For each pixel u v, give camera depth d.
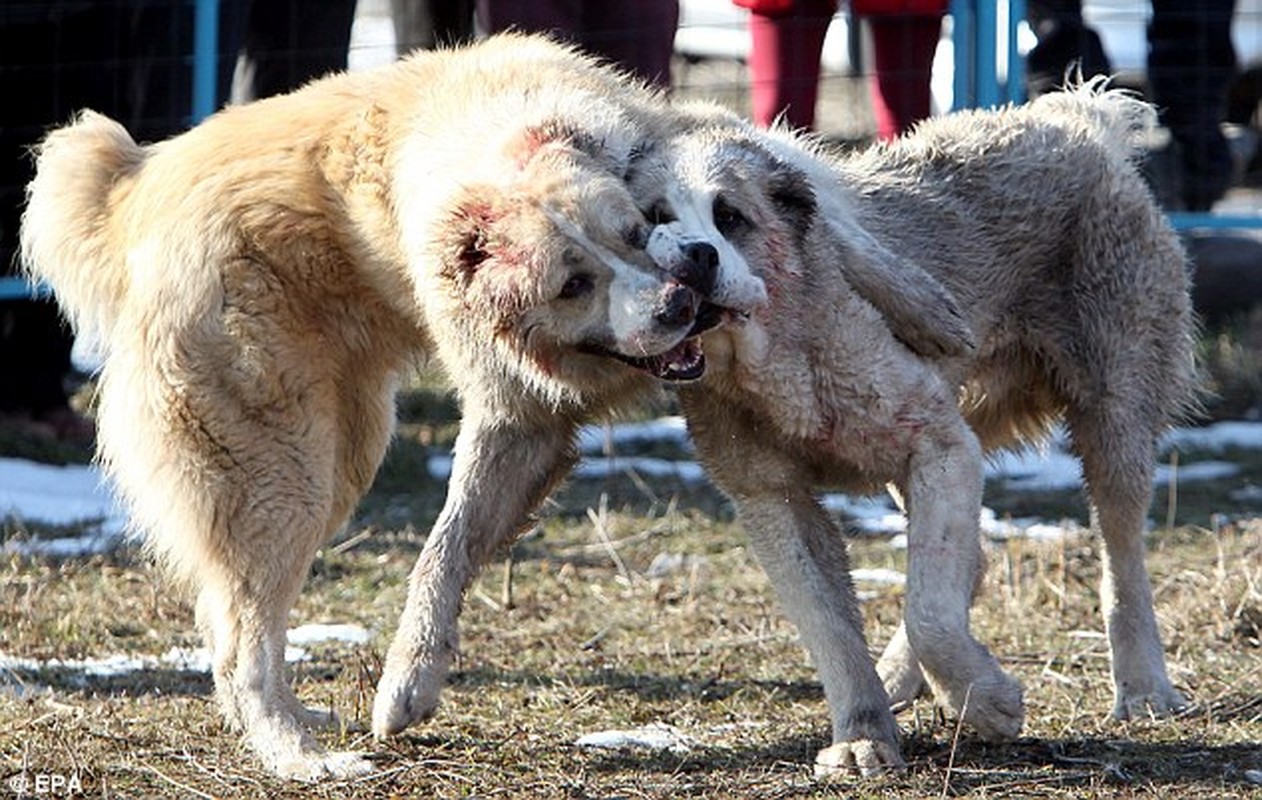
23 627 12.09
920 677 10.42
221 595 9.72
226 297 9.58
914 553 9.03
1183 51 19.66
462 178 8.95
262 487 9.61
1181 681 10.83
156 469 9.71
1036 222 10.55
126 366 9.80
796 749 9.64
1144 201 10.66
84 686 10.99
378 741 9.60
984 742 9.60
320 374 9.77
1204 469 16.81
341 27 17.34
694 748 9.70
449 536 9.51
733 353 8.96
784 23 16.67
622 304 8.55
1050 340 10.66
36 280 10.89
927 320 9.36
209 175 9.79
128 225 9.94
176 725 10.10
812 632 9.28
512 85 9.62
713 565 14.09
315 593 13.25
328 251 9.77
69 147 10.25
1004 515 15.54
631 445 17.77
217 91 16.86
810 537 9.53
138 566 13.68
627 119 9.24
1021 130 10.75
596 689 10.89
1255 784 9.01
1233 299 20.89
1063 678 10.98
